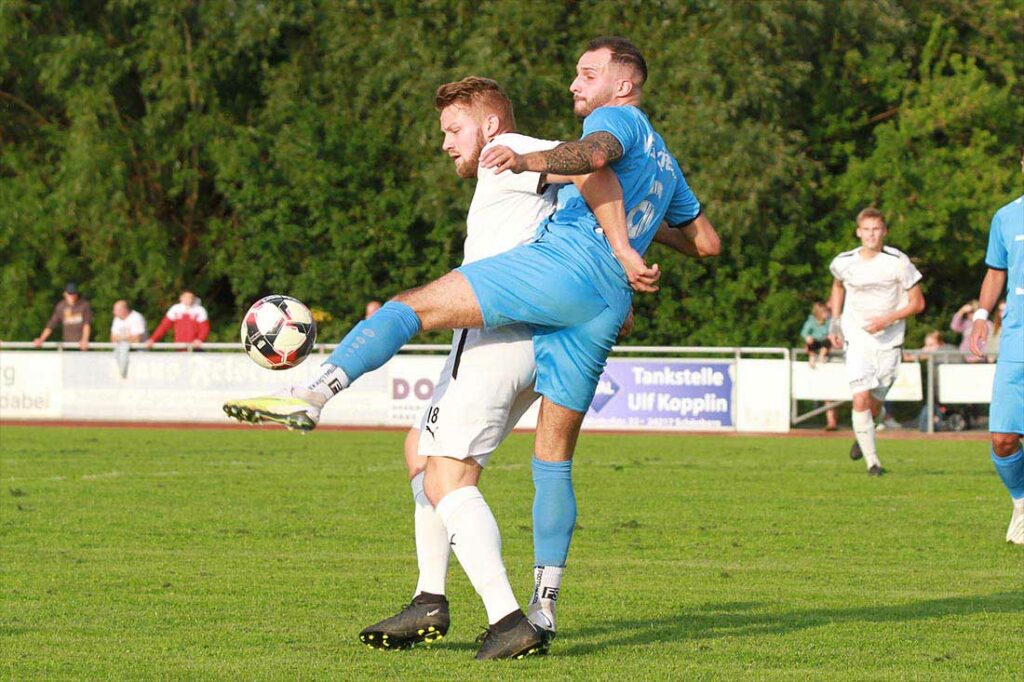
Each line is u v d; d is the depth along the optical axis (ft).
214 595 50.75
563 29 243.81
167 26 242.37
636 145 39.81
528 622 39.40
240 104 261.03
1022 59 259.19
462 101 41.73
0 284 251.39
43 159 263.08
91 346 177.27
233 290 250.78
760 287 240.12
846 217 246.47
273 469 107.04
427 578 40.93
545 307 38.40
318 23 252.83
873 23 237.86
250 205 246.06
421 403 166.50
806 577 55.77
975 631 44.21
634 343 237.66
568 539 41.16
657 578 55.42
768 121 233.55
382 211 246.27
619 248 38.75
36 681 36.55
